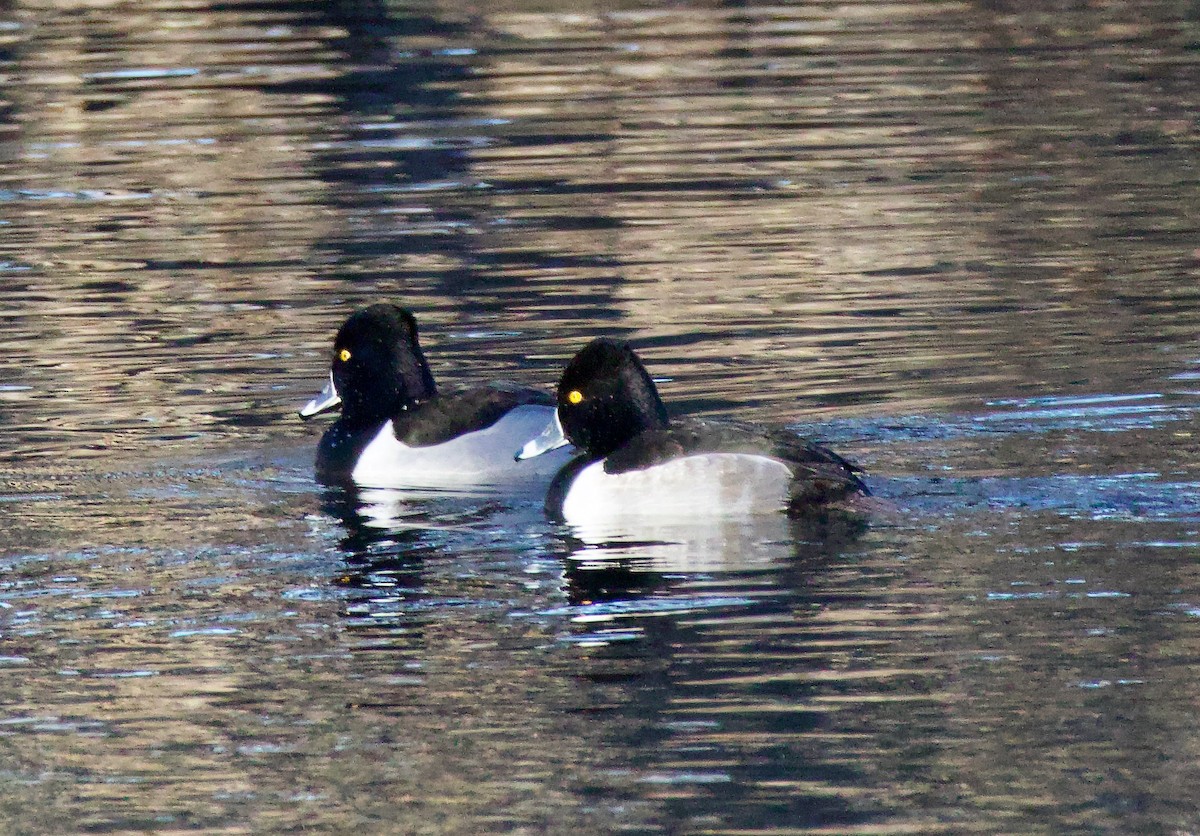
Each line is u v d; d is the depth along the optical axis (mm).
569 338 16562
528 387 14141
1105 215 20125
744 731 8938
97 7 31734
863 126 24391
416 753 8867
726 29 30359
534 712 9219
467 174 22469
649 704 9250
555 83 26797
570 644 9992
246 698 9531
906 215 20406
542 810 8305
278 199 21562
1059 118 24594
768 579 10750
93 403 15156
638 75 27281
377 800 8445
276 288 18312
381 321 14000
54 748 9070
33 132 24625
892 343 16000
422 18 31219
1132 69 27203
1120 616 9992
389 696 9484
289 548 11773
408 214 20844
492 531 12008
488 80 26969
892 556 11000
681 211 20750
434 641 10133
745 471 11914
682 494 11992
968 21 30875
